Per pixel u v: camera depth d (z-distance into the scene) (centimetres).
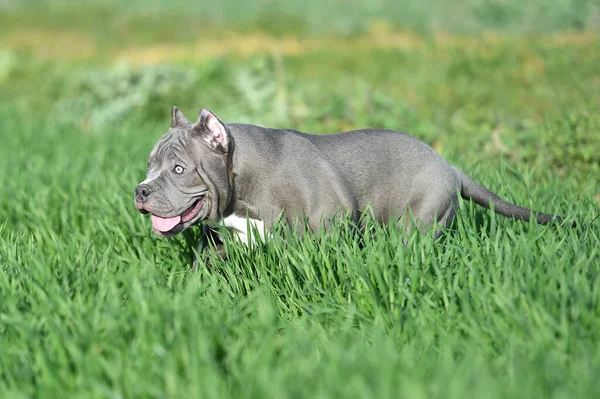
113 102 2025
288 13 3750
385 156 860
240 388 566
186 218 805
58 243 870
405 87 2230
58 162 1351
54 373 602
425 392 530
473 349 607
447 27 3406
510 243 802
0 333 684
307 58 2839
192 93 2039
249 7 3903
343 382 546
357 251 765
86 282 734
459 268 719
